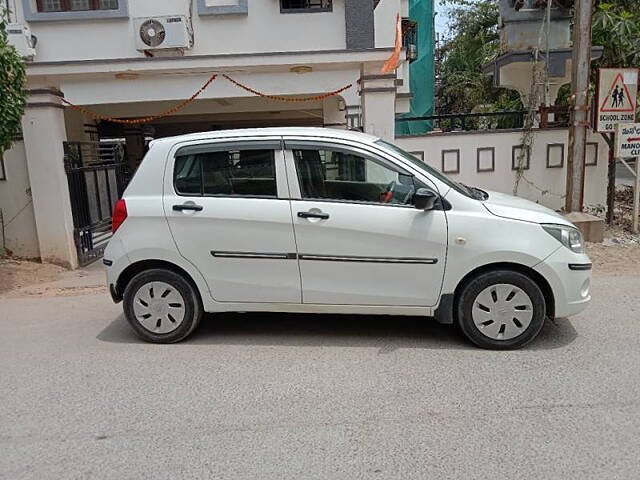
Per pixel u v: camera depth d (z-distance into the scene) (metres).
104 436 3.35
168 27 9.91
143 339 4.92
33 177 8.18
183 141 4.75
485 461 2.98
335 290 4.58
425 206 4.34
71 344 4.94
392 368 4.19
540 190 9.77
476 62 20.83
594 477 2.82
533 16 11.12
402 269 4.47
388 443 3.18
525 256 4.33
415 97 15.73
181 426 3.44
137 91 9.67
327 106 12.45
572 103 8.47
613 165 9.08
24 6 10.17
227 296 4.73
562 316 4.46
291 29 10.38
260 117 15.12
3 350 4.85
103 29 10.32
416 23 12.87
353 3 10.10
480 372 4.07
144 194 4.77
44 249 8.34
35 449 3.23
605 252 7.81
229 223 4.59
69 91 9.62
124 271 4.83
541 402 3.59
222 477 2.91
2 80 6.66
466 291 4.45
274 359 4.43
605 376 3.94
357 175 4.55
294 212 4.53
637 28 9.65
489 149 9.66
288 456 3.08
